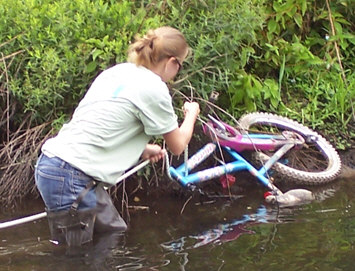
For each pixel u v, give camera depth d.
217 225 4.04
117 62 4.30
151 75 3.58
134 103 3.54
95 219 3.71
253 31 4.84
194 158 4.46
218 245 3.73
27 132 4.45
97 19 4.44
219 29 4.58
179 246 3.73
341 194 4.54
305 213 4.20
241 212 4.25
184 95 4.45
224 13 4.60
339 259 3.53
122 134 3.59
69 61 4.34
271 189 4.49
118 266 3.48
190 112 3.81
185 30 4.53
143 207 4.33
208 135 4.54
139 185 4.49
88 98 3.65
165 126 3.57
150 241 3.79
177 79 4.50
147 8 4.66
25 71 4.38
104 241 3.73
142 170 4.46
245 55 4.82
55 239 3.71
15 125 4.64
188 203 4.41
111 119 3.55
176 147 3.66
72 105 4.45
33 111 4.43
